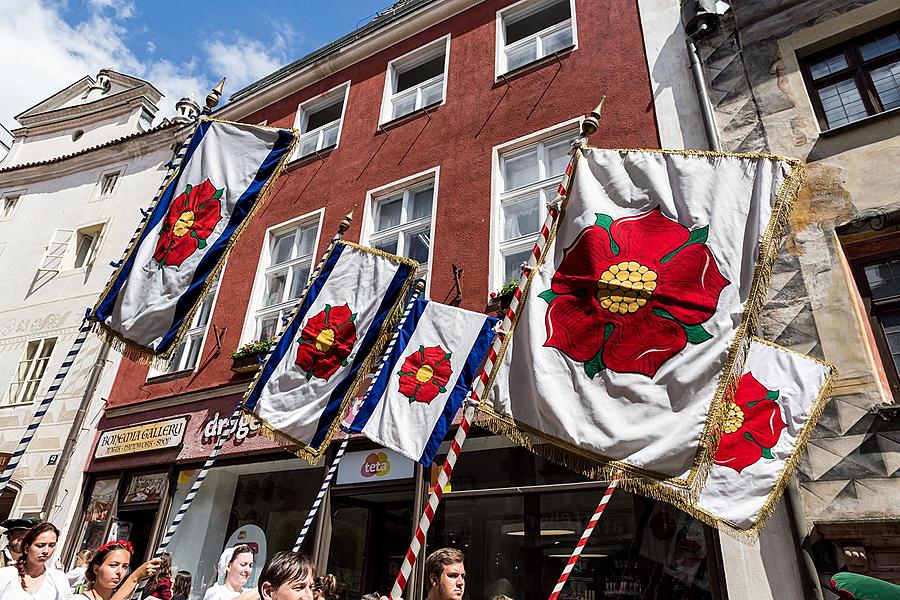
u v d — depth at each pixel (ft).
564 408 11.37
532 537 20.70
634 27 28.73
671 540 18.49
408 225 30.73
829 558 16.53
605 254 12.25
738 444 17.21
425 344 21.43
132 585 13.10
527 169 28.58
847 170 20.71
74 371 39.83
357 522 25.44
